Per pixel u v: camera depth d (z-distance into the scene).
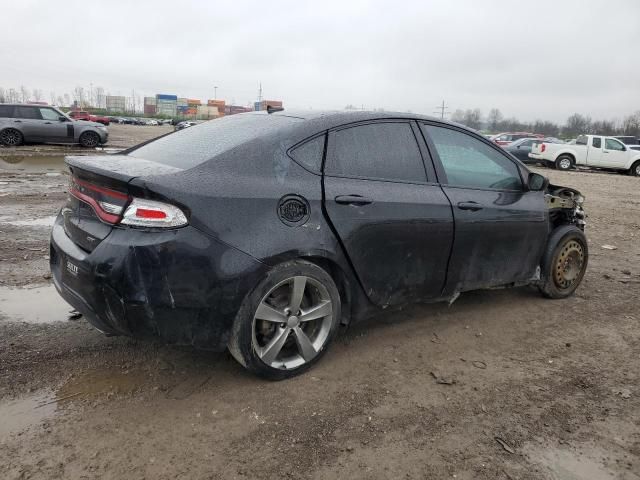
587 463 2.59
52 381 3.07
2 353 3.36
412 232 3.56
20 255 5.54
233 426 2.73
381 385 3.23
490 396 3.17
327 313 3.29
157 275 2.67
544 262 4.76
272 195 2.98
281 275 3.01
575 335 4.14
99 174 2.81
